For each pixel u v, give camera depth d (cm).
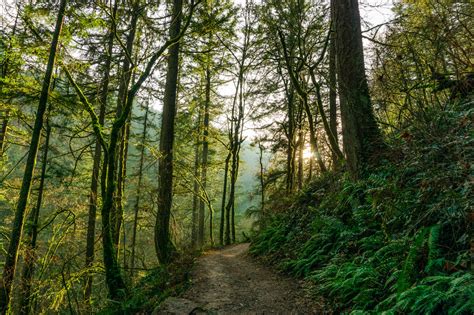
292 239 921
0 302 739
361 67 802
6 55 880
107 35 1283
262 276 801
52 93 971
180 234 1377
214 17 1237
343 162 978
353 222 704
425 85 654
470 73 590
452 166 471
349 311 468
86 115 1134
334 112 1606
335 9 849
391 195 568
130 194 1586
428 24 621
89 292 1229
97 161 1365
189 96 1992
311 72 1129
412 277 401
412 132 641
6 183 1297
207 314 571
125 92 1275
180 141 1964
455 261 383
